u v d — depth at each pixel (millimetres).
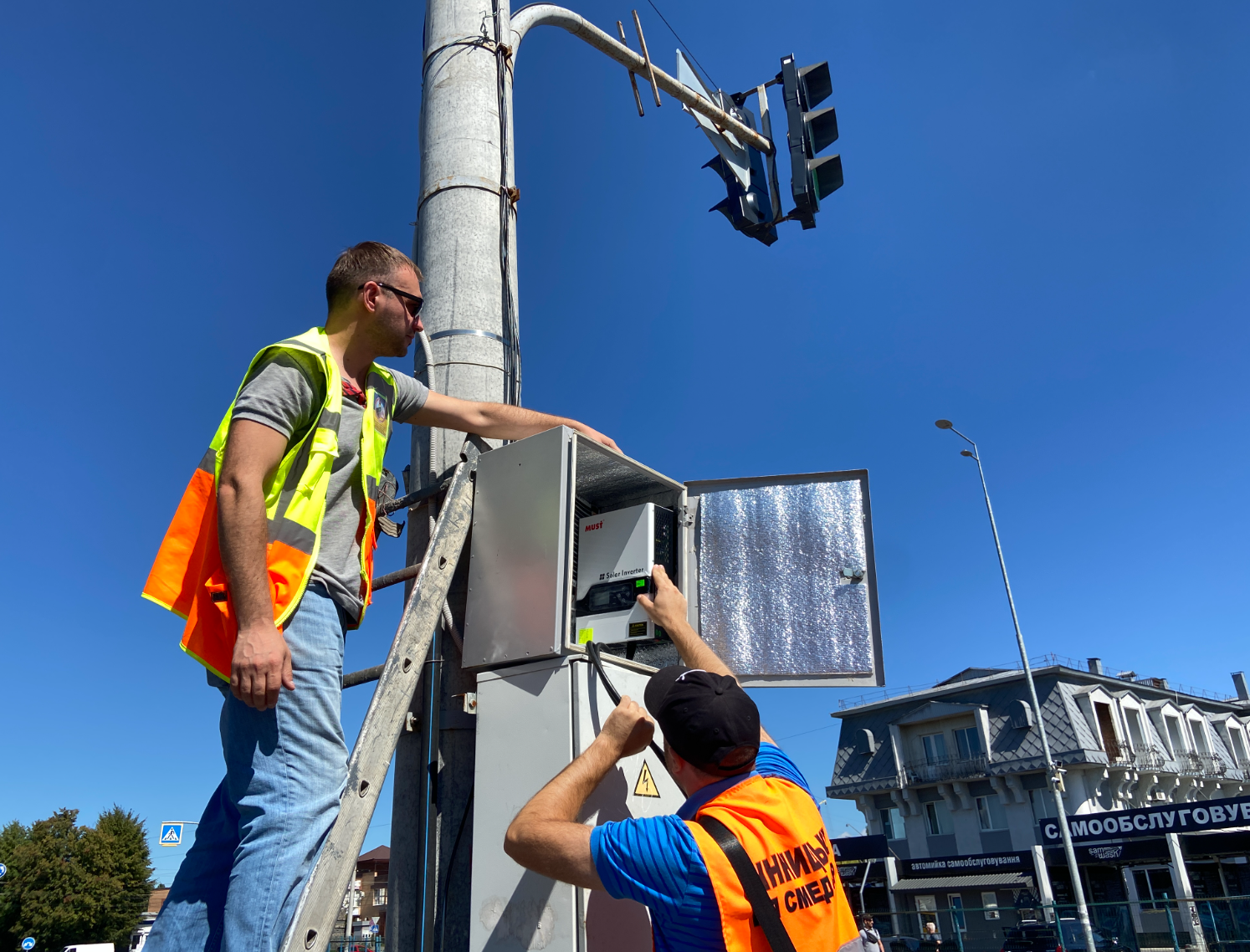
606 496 2625
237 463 1325
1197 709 36312
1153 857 21688
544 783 1831
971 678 40906
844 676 2424
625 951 1737
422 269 2732
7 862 36812
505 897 1800
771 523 2637
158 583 1426
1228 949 16859
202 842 1463
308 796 1349
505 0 3242
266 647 1249
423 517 2398
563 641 1887
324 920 1347
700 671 1586
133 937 38594
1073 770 28234
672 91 4336
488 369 2562
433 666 2184
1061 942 18078
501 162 2877
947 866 26562
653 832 1353
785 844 1383
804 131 4887
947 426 22781
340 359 1728
